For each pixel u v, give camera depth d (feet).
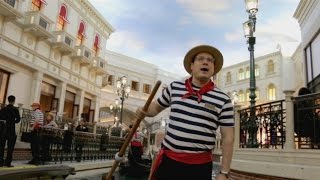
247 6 27.17
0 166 21.42
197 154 5.95
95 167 34.40
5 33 40.86
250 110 19.93
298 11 30.45
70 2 57.31
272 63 103.71
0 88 41.81
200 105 6.10
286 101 16.11
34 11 45.01
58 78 53.72
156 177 6.26
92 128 51.90
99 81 71.10
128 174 37.29
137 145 38.22
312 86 27.14
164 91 6.94
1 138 21.62
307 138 18.42
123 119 115.14
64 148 31.42
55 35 51.67
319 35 25.17
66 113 54.80
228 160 6.03
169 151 6.13
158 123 103.71
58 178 18.99
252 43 26.20
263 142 19.03
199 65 6.48
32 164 25.03
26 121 35.68
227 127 6.14
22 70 45.55
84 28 63.41
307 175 12.69
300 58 86.07
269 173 14.52
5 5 38.19
